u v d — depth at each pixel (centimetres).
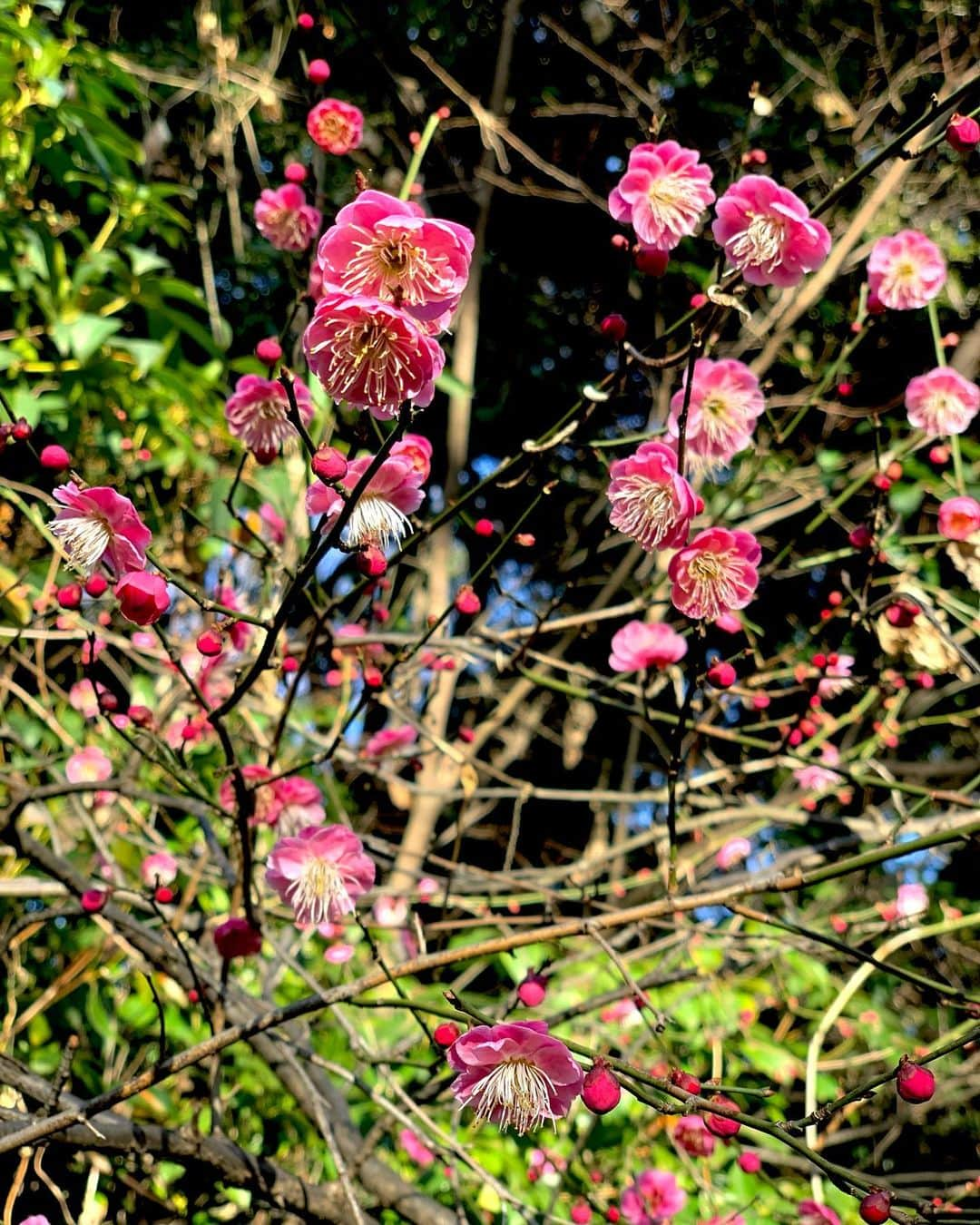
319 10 405
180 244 354
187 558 293
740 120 512
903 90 487
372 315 106
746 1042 300
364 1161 189
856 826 235
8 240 263
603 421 485
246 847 155
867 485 332
